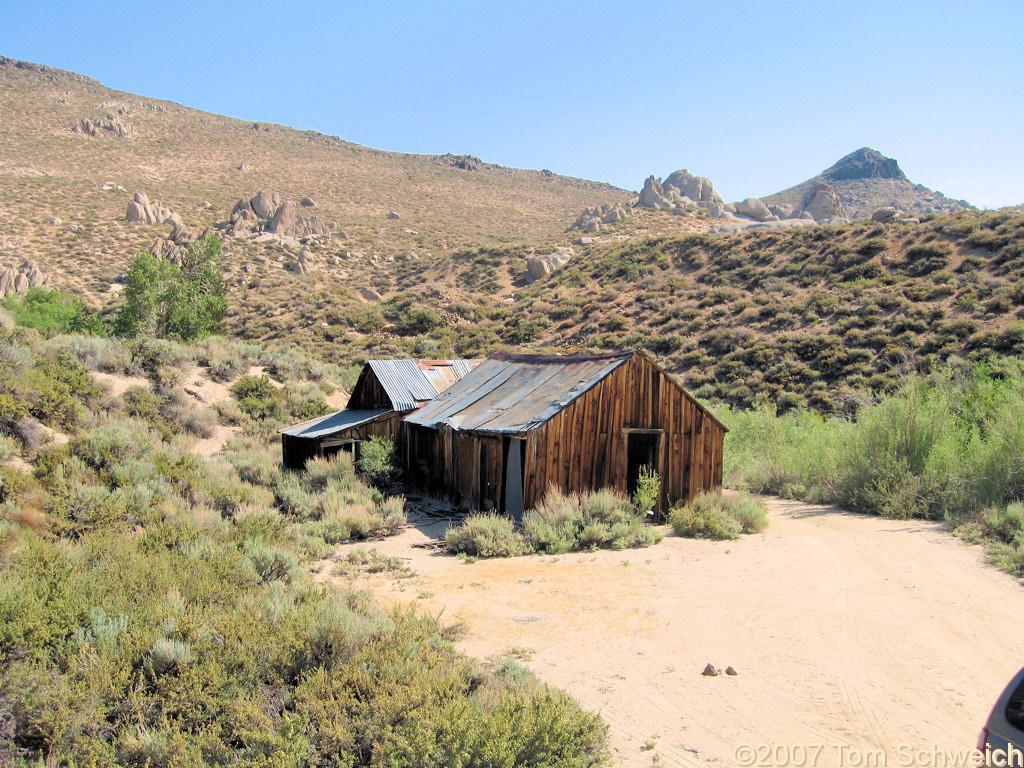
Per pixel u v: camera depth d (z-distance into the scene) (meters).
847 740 5.02
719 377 36.50
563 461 13.23
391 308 58.00
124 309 35.16
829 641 7.02
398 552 11.73
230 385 25.12
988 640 6.91
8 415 12.80
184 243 67.81
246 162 122.50
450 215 111.19
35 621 5.36
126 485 11.25
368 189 119.44
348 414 20.78
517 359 18.64
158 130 134.12
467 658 6.28
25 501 9.23
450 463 16.55
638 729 5.25
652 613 8.07
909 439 14.89
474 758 4.30
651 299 48.91
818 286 44.72
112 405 18.94
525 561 10.80
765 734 5.14
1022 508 11.37
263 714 4.72
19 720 4.35
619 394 13.75
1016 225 42.00
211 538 9.24
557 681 6.16
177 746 4.25
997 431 13.20
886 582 9.12
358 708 4.89
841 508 15.23
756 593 8.80
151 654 5.21
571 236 83.50
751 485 18.94
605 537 11.66
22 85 145.25
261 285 62.12
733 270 51.00
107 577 6.78
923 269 41.56
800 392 32.84
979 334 31.75
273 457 19.28
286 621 6.00
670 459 14.17
